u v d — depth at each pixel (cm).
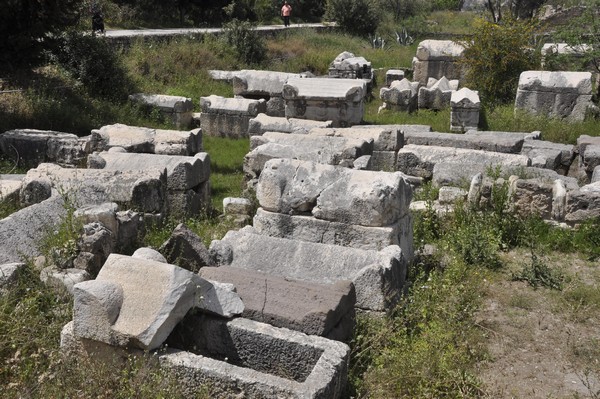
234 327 471
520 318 615
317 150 959
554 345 570
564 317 619
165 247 618
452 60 1970
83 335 451
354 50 2716
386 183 670
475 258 731
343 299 512
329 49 2653
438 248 760
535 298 656
